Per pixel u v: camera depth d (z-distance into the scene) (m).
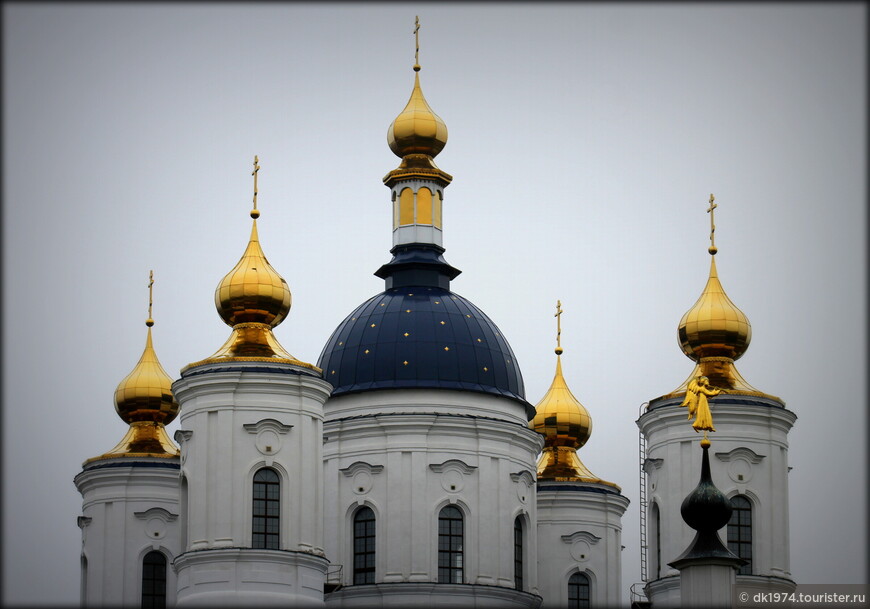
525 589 102.44
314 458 94.38
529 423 113.00
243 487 92.75
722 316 105.56
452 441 101.81
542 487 112.00
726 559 89.62
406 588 99.50
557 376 116.38
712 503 91.00
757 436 103.12
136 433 109.44
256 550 91.88
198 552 92.00
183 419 95.00
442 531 101.06
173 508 107.25
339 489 101.88
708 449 99.31
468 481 101.50
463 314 105.75
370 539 101.19
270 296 97.19
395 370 103.06
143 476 107.19
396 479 101.12
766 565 101.44
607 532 112.25
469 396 102.81
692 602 89.56
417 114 110.25
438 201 109.38
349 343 104.81
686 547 102.12
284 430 93.75
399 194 109.12
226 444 93.19
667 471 103.69
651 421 104.94
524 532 103.19
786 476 103.31
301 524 93.12
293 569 92.31
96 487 107.50
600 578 111.25
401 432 101.62
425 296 106.19
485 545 100.81
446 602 99.75
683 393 104.31
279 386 94.06
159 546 106.62
